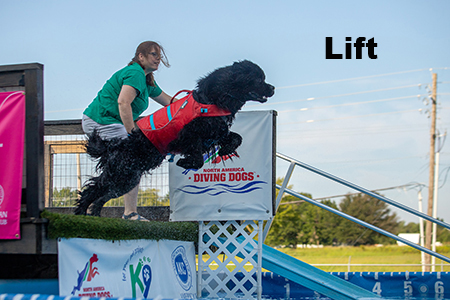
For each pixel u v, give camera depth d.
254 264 4.38
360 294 4.44
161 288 3.75
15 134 2.78
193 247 4.59
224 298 4.31
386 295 5.66
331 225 42.41
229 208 4.34
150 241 3.72
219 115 3.54
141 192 4.73
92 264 2.96
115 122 3.93
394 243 42.78
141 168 3.74
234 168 4.35
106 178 3.64
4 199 2.74
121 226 3.22
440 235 44.78
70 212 4.75
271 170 4.32
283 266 4.39
